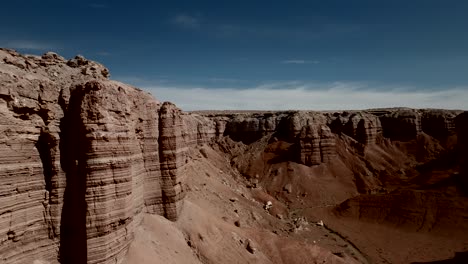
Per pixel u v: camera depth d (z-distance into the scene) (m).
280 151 119.81
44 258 23.34
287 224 70.12
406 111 134.12
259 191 87.75
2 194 20.45
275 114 136.25
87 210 24.09
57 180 24.38
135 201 32.66
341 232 70.69
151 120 37.47
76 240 24.41
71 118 25.25
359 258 58.78
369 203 79.81
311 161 111.06
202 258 38.03
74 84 26.97
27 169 22.52
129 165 28.08
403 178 105.94
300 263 46.72
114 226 25.94
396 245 63.59
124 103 28.73
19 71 23.31
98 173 24.69
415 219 70.38
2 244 20.41
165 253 32.66
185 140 57.72
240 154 125.25
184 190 44.75
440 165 100.44
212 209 54.94
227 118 141.38
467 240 61.38
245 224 57.03
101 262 24.50
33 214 22.97
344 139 124.12
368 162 115.31
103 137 25.08
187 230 39.94
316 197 97.81
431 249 60.53
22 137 22.20
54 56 29.95
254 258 43.78
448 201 71.38
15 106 21.45
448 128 128.38
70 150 24.97
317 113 134.38
